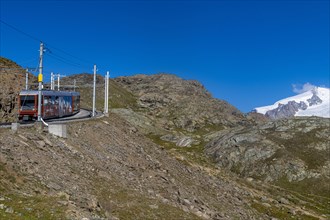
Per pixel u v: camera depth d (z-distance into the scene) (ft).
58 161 127.03
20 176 99.40
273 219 204.33
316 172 560.20
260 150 632.79
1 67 337.31
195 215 133.69
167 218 113.70
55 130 156.66
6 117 261.85
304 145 648.79
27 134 136.36
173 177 200.03
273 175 569.23
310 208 345.51
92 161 148.15
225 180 286.05
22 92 219.20
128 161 180.75
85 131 187.52
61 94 258.78
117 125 256.93
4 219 68.08
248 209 211.00
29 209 75.31
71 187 108.88
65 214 76.18
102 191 119.24
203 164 369.50
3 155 106.42
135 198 124.26
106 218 89.35
